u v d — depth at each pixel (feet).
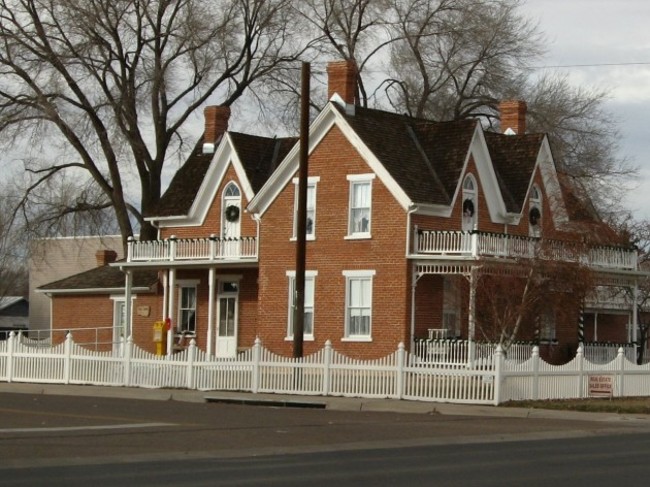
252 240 163.32
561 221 161.58
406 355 116.37
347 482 56.24
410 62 214.69
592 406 111.14
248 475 59.06
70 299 199.72
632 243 168.45
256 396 117.29
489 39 208.33
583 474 60.23
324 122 153.79
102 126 190.80
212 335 167.84
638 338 195.93
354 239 150.30
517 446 76.74
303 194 125.59
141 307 188.34
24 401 110.42
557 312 146.92
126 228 195.83
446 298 151.64
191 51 190.29
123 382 130.21
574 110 209.05
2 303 293.84
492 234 143.43
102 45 183.52
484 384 111.65
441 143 157.58
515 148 166.91
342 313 150.71
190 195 178.91
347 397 117.39
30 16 184.55
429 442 78.74
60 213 197.77
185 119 197.98
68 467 62.08
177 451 69.92
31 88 186.60
